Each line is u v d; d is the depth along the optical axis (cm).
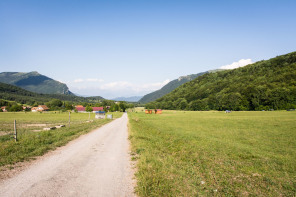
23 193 588
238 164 1072
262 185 760
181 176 808
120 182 710
